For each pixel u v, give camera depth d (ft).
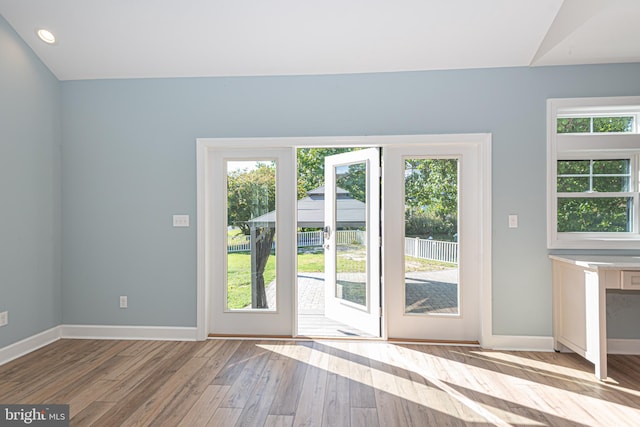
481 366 10.02
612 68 10.93
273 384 8.95
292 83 11.72
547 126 11.07
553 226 11.05
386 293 11.96
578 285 9.94
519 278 11.19
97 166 12.13
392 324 12.03
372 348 11.26
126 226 12.09
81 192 12.17
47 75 11.71
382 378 9.30
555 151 11.06
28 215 11.05
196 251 11.94
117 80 12.08
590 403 8.13
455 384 9.00
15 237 10.63
